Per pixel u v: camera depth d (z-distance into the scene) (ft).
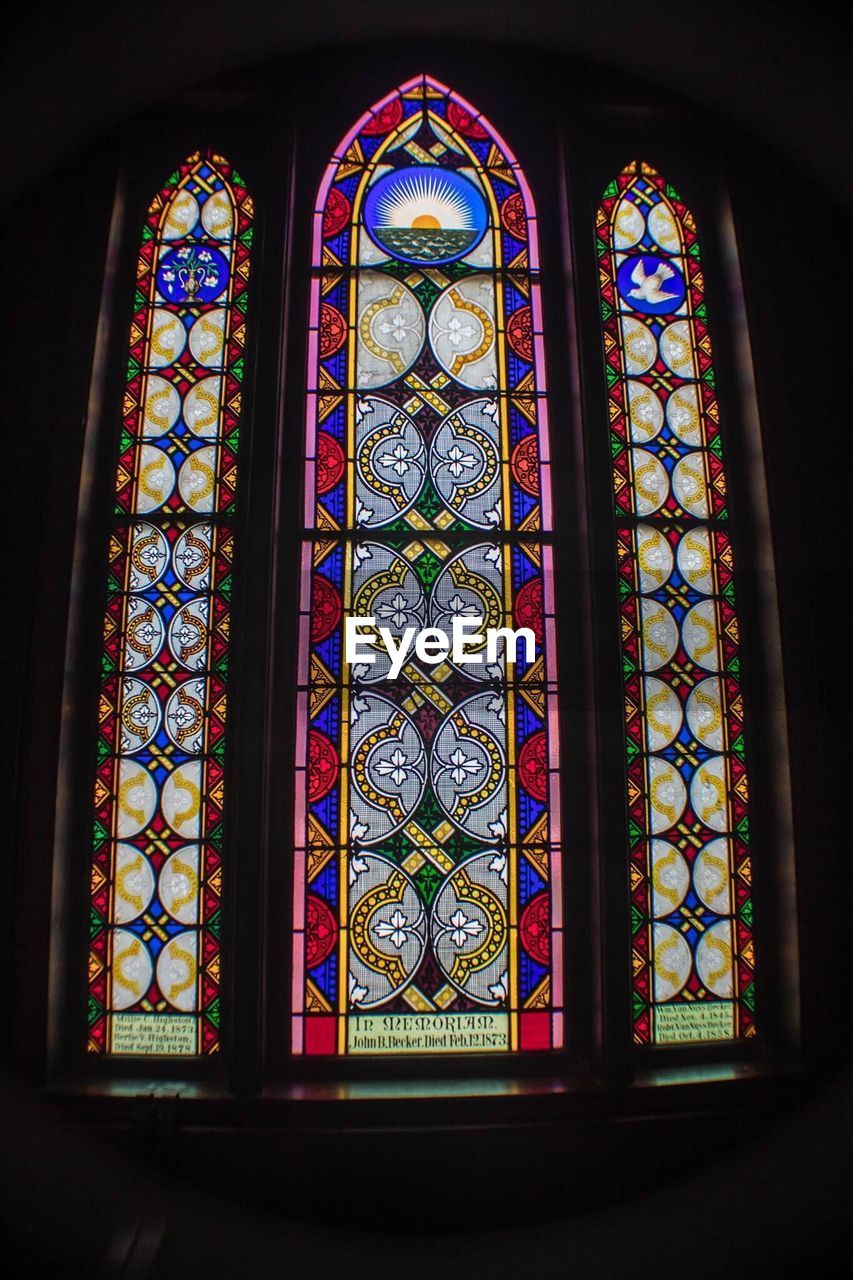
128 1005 7.17
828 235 8.05
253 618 7.19
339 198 8.53
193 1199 6.42
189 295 8.27
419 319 8.32
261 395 7.57
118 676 7.54
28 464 7.34
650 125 8.65
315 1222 6.48
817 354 7.89
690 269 8.55
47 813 7.00
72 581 7.34
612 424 8.14
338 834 7.39
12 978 6.71
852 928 7.13
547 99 8.64
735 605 7.90
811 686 7.38
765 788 7.61
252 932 6.84
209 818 7.36
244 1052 6.74
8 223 7.64
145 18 7.33
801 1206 6.58
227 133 8.55
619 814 7.11
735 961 7.44
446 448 8.06
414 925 7.33
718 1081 6.91
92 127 7.73
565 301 8.29
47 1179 6.40
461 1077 7.11
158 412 8.01
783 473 7.69
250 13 7.59
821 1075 6.97
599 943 7.06
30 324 7.55
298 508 7.81
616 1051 6.87
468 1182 6.59
